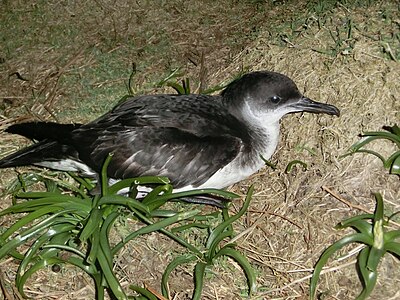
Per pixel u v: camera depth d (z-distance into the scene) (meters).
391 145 0.70
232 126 0.71
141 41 0.97
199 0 1.01
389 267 0.64
